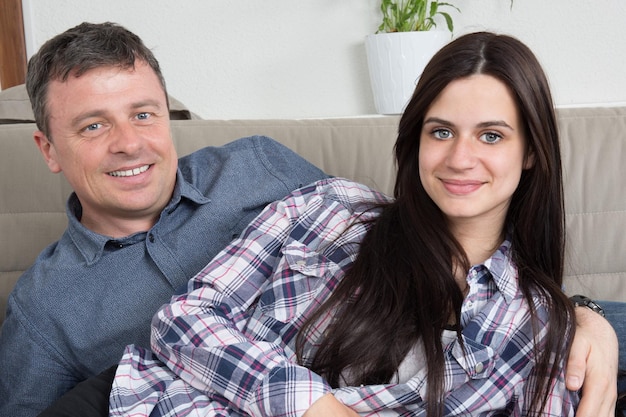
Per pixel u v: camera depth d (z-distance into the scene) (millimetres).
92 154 1186
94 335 1204
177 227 1291
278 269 1102
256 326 1068
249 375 940
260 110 2467
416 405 949
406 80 2162
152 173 1222
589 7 2373
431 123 983
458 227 1044
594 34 2389
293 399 905
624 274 1521
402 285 1015
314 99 2459
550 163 1004
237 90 2459
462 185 964
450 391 939
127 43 1201
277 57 2445
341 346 1001
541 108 973
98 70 1167
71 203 1312
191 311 1035
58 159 1251
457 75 962
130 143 1174
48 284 1212
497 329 960
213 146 1462
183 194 1282
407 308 1004
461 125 957
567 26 2385
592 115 1589
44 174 1534
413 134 1044
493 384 937
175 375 1023
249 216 1318
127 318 1217
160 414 960
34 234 1523
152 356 1069
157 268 1246
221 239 1286
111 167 1190
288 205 1175
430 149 988
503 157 957
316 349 1041
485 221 1032
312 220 1151
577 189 1525
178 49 2438
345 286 1037
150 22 2418
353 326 1002
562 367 914
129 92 1180
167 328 1028
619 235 1516
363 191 1231
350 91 2451
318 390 908
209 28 2428
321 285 1082
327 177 1427
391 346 981
